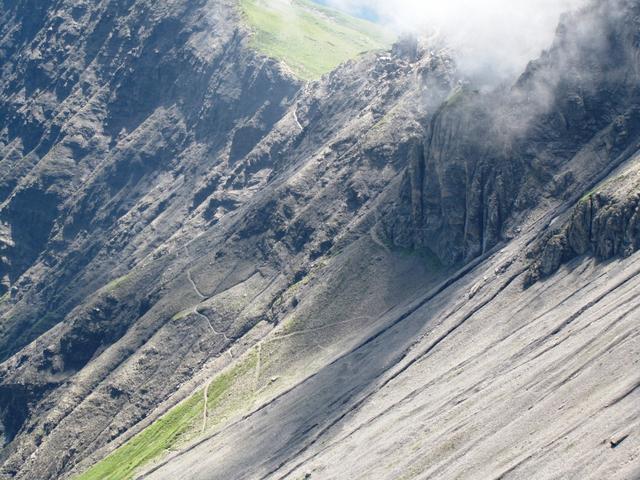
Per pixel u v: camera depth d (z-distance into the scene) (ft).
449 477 579.07
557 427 560.20
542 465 532.73
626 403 536.42
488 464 569.64
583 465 510.58
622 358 579.07
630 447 500.74
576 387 583.99
